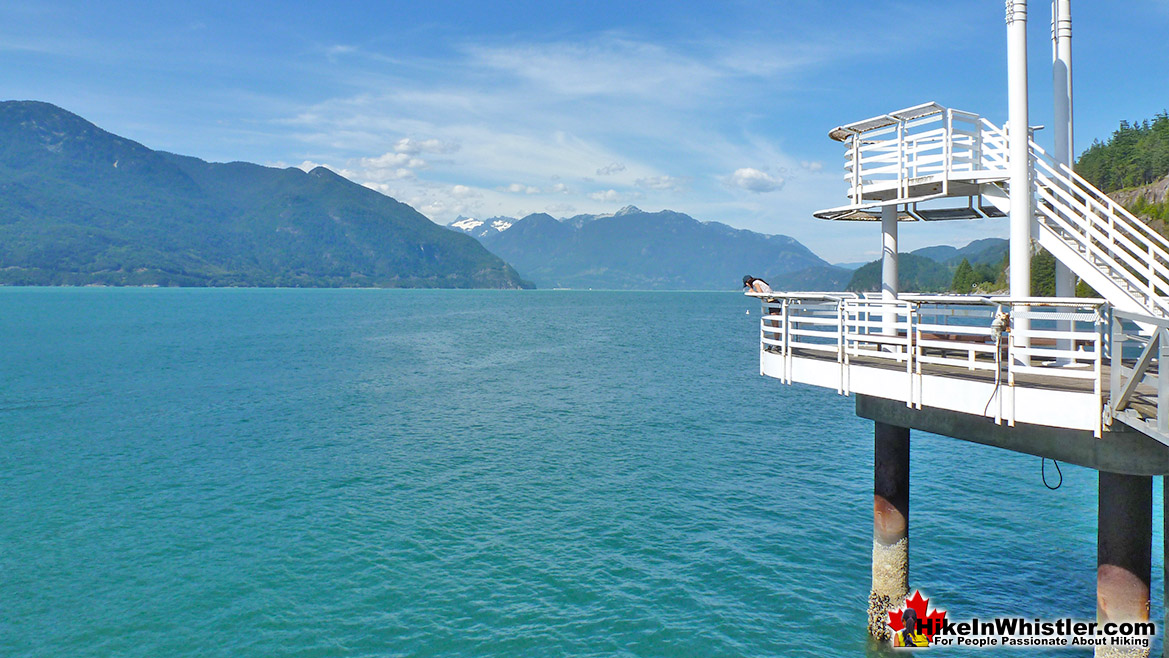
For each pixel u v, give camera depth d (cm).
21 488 2828
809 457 3331
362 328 12762
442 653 1623
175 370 6519
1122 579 1022
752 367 6931
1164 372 779
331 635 1702
